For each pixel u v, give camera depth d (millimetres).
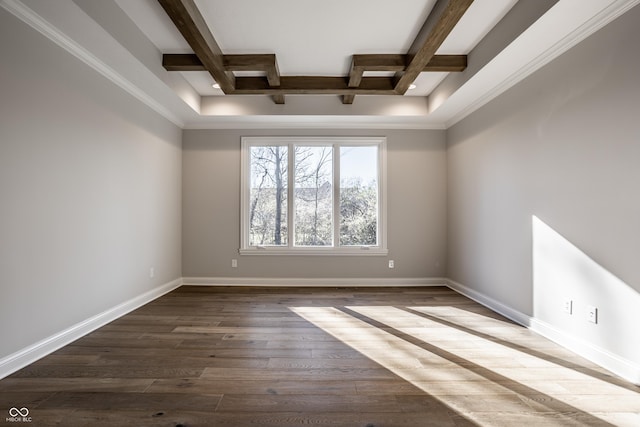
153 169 3805
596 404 1697
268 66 3146
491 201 3447
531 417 1595
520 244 2961
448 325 2914
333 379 1955
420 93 4160
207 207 4613
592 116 2172
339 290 4305
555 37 2332
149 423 1536
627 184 1940
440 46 2980
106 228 2951
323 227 4730
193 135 4613
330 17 2588
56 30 2277
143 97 3502
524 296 2910
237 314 3232
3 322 1975
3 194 1979
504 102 3195
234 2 2385
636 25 1878
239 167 4629
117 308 3109
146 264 3662
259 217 4715
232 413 1616
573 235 2334
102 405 1676
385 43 2986
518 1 2330
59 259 2398
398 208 4645
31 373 2002
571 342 2352
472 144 3854
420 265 4648
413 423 1551
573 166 2330
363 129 4633
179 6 2195
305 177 4727
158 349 2371
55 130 2357
